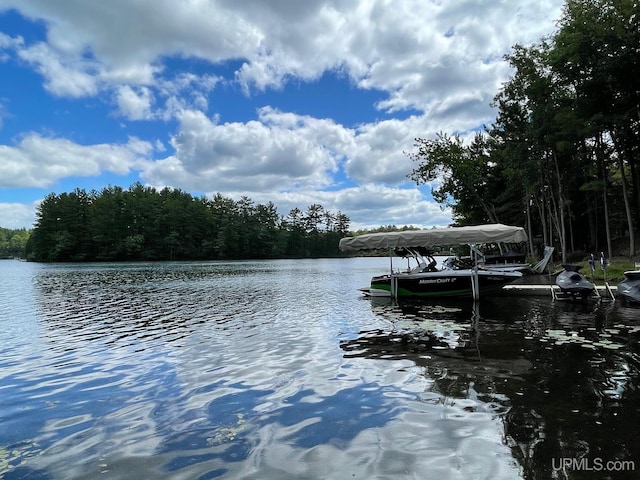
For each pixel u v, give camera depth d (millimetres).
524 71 25453
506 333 8875
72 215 84125
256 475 3539
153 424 4727
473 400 5098
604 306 12141
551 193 29172
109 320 12570
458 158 34000
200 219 98750
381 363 6949
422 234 14398
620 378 5703
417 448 3941
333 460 3768
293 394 5594
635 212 28781
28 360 7863
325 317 12312
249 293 20703
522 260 23844
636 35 19484
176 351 8367
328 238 132125
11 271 46969
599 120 21469
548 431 4176
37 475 3650
